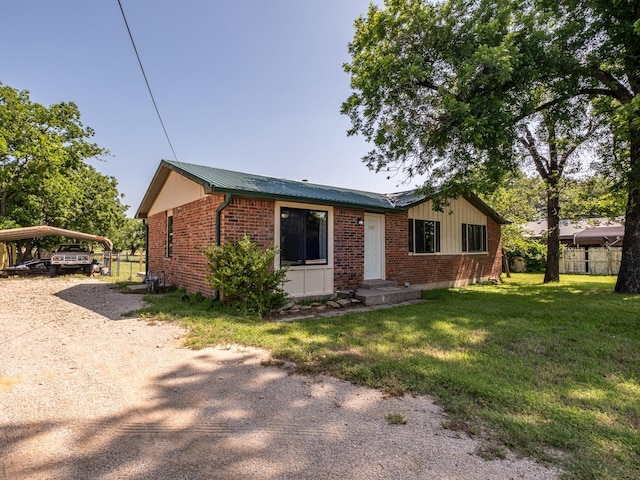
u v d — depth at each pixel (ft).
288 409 10.44
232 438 8.84
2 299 31.37
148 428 9.32
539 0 29.30
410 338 18.49
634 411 10.22
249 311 24.30
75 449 8.30
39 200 62.39
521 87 28.04
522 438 8.66
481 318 24.11
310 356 15.15
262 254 25.72
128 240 148.87
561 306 29.04
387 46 31.55
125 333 19.17
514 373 13.33
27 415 9.96
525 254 71.00
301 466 7.67
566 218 57.62
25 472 7.41
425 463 7.74
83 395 11.36
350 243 33.83
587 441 8.51
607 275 64.18
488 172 35.17
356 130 35.40
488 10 28.22
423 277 42.50
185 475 7.34
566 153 47.19
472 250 50.16
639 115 25.35
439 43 29.58
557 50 27.32
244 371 13.62
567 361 15.01
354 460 7.89
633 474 7.24
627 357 15.49
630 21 27.30
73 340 17.83
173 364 14.38
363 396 11.35
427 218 43.45
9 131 58.34
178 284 35.53
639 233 35.73
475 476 7.28
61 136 67.41
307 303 28.84
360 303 30.55
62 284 43.68
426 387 11.87
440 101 29.94
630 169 33.12
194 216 31.91
